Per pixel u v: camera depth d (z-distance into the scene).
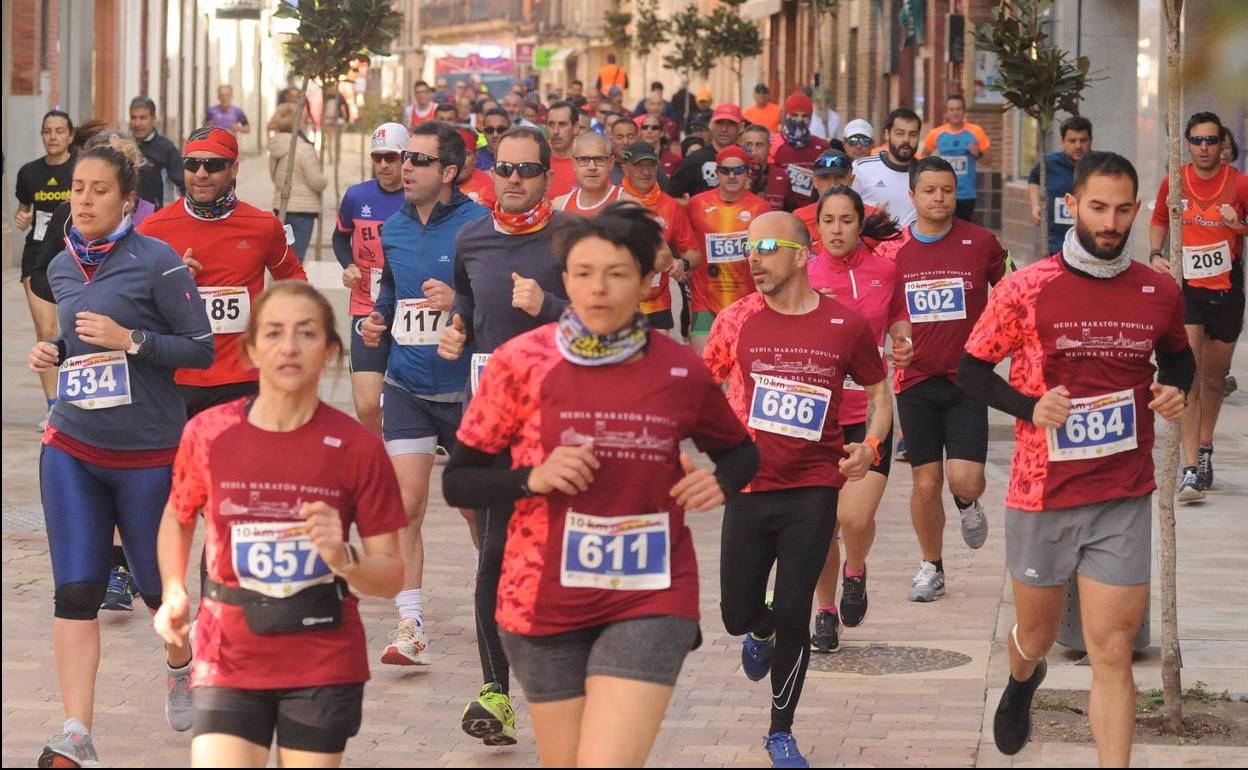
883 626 13.70
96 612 10.15
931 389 14.29
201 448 7.61
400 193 17.08
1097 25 36.41
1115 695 9.28
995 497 18.70
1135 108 36.66
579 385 7.52
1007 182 46.09
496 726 10.39
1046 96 21.70
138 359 10.37
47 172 20.70
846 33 71.69
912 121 20.52
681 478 7.81
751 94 96.62
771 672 10.39
